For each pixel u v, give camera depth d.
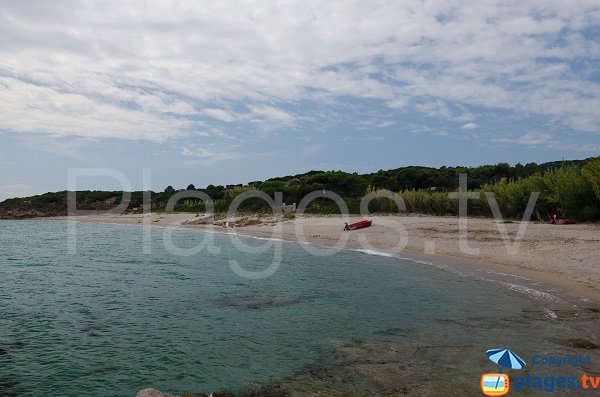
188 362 9.12
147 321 12.25
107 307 13.93
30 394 7.80
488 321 10.91
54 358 9.52
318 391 7.36
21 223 69.25
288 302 14.14
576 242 20.08
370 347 9.43
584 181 26.70
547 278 15.10
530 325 10.34
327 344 9.83
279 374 8.27
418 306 12.92
